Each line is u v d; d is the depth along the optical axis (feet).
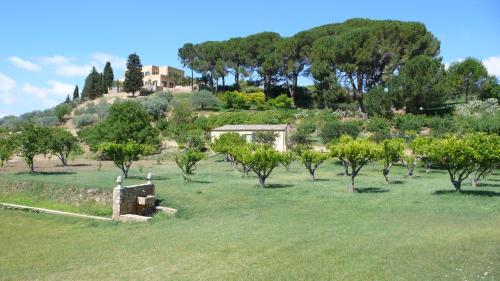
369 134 194.70
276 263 37.42
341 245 42.50
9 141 111.65
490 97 252.21
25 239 52.26
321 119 218.59
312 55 275.39
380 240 43.80
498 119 150.30
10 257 43.80
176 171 126.72
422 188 85.87
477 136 74.49
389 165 101.60
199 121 249.14
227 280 33.42
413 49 246.06
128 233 54.44
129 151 102.63
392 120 212.64
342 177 115.03
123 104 190.90
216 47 363.35
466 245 39.96
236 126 201.57
